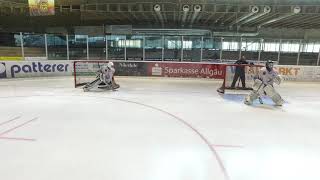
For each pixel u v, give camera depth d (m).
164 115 6.55
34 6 11.70
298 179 3.53
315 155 4.30
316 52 18.92
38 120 5.92
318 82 13.47
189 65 13.62
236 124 5.90
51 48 18.06
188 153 4.25
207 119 6.27
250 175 3.59
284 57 18.86
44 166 3.73
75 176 3.46
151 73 14.02
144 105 7.63
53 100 8.12
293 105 8.05
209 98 8.94
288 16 14.78
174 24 19.05
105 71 10.04
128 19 18.22
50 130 5.24
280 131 5.48
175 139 4.87
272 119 6.39
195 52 18.39
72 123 5.73
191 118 6.32
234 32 19.34
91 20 18.28
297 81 13.63
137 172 3.61
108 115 6.43
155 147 4.47
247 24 19.06
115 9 14.33
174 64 13.73
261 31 19.92
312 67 13.50
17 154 4.11
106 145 4.52
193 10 13.90
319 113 7.08
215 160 4.02
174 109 7.21
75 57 17.78
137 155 4.14
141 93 9.61
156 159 4.01
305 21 16.81
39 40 18.09
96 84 10.14
